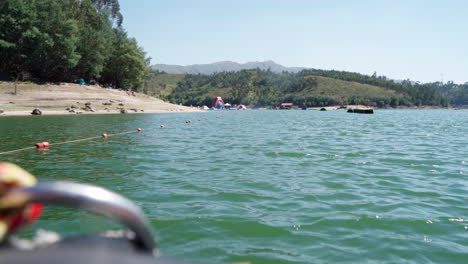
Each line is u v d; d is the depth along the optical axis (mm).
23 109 43031
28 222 1263
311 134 21297
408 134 22219
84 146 13828
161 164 9906
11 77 61000
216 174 8609
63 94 54125
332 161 10859
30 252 967
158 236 4574
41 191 1051
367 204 6203
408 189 7340
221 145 14867
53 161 10148
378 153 12805
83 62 68625
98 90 64562
